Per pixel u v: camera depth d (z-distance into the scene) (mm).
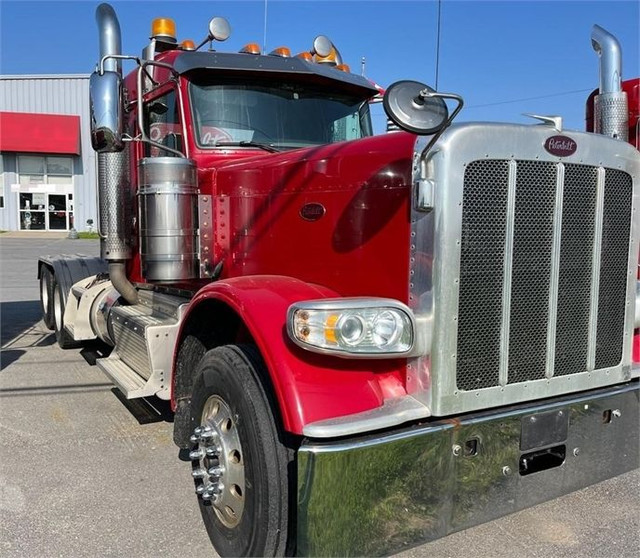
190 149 3869
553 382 2703
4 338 7852
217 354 2793
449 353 2408
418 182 2395
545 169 2564
